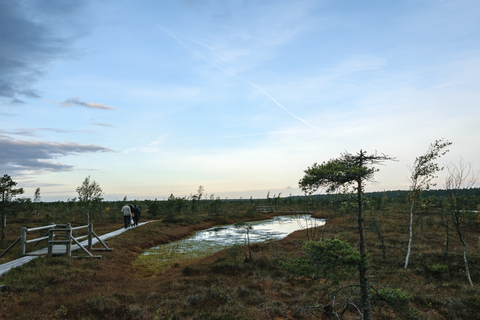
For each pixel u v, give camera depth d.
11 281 10.31
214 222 40.62
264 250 21.06
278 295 11.49
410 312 9.22
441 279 13.44
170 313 8.97
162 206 45.94
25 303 8.88
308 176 7.34
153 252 21.38
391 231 26.17
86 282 11.85
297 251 19.61
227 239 27.73
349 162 7.12
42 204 48.72
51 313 8.34
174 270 16.05
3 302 8.60
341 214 39.09
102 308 8.83
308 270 7.20
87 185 31.27
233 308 9.70
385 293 7.49
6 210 18.92
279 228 36.41
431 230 26.14
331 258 7.15
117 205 49.22
